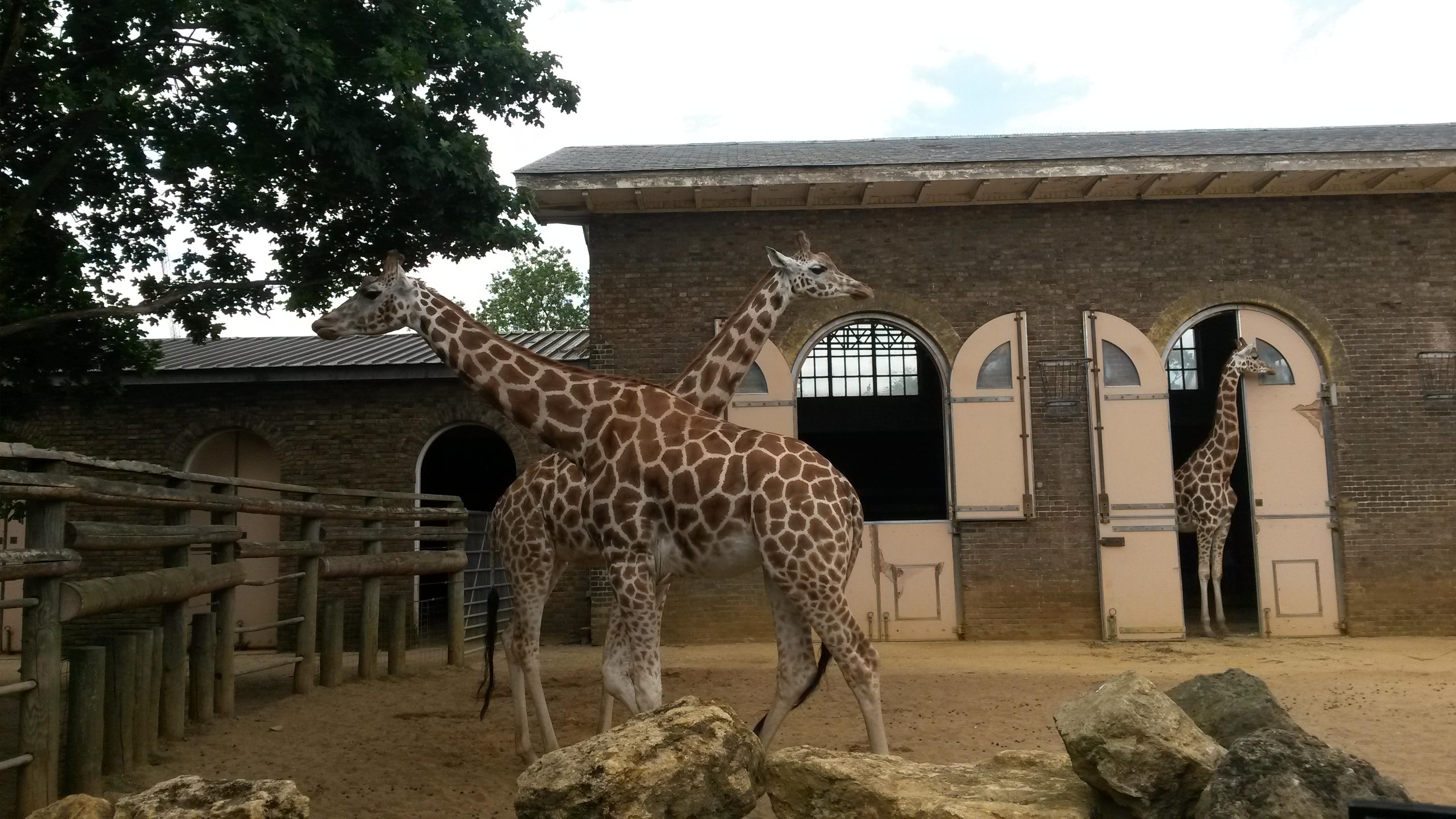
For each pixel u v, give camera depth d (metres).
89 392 9.71
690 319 12.89
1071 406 12.81
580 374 5.70
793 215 13.05
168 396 13.72
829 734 6.98
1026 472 12.69
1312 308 12.86
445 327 5.76
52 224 8.92
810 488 5.14
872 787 3.80
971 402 12.81
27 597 5.17
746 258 12.98
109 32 7.67
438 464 18.55
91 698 5.57
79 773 5.50
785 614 5.50
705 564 5.27
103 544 5.89
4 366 9.16
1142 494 12.62
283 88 7.25
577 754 3.66
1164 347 12.84
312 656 9.00
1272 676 9.41
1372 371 12.84
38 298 8.98
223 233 9.25
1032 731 6.99
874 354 18.91
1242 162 12.14
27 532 5.20
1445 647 11.53
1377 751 6.14
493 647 7.55
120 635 6.07
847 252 13.01
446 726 7.52
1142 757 3.80
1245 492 19.39
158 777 6.00
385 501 11.89
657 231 13.03
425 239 8.98
